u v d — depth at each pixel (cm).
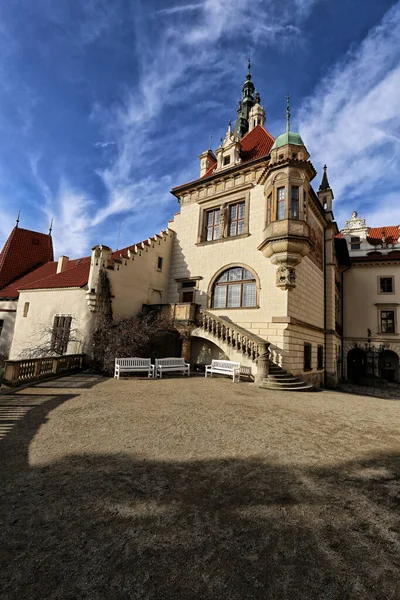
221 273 1878
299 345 1631
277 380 1316
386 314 2691
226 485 412
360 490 412
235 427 671
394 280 2688
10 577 253
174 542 297
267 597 236
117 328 1545
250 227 1795
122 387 1101
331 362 2052
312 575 259
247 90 3247
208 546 292
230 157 2009
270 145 2027
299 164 1573
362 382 2411
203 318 1644
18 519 330
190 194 2164
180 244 2133
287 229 1522
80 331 1616
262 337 1591
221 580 252
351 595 239
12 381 1056
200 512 348
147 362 1474
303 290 1716
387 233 3077
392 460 521
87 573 257
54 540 298
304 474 455
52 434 593
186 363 1570
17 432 601
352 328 2755
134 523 326
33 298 1911
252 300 1709
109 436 589
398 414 894
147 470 452
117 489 395
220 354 1702
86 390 1023
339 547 296
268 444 575
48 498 372
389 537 313
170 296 2088
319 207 1969
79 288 1689
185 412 779
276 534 313
